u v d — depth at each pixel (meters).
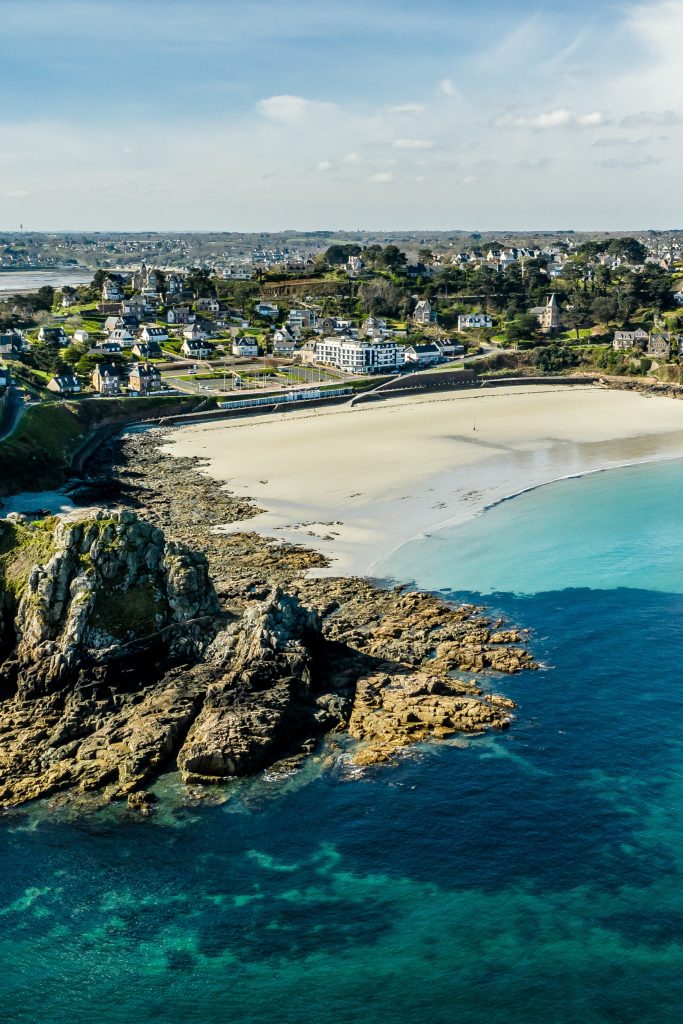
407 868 54.16
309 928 49.84
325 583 95.56
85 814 59.44
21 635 76.56
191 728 67.19
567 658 79.44
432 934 49.03
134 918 51.03
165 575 79.12
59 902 52.31
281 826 58.19
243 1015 44.66
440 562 102.00
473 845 55.88
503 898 51.41
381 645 81.06
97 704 70.62
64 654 73.44
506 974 46.06
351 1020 43.94
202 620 78.25
